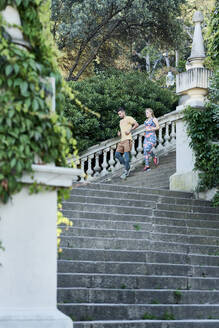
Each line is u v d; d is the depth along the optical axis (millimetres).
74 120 16438
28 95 4496
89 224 9469
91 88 17578
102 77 18484
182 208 11203
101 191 10750
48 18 4844
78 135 16531
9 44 4539
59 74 4875
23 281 4375
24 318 4254
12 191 4348
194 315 7516
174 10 24453
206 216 11148
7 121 4379
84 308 6727
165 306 7309
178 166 13125
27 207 4465
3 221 4367
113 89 17688
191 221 10672
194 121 12414
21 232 4418
